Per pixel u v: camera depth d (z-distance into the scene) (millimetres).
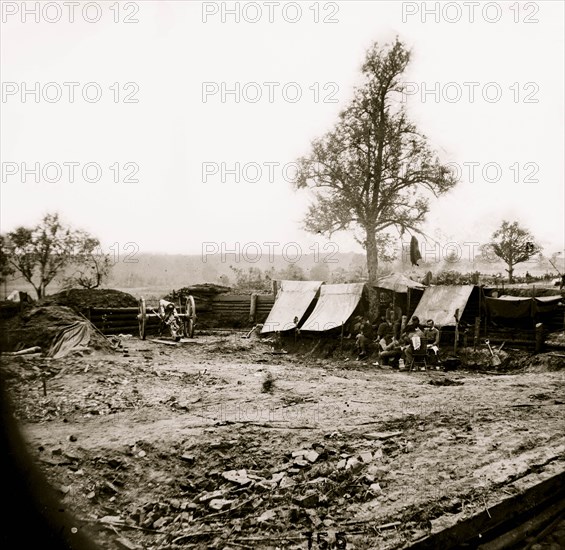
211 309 24859
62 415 7172
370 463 5316
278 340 19906
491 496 4441
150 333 20328
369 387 10016
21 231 19766
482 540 4148
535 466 5145
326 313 20031
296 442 5984
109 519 4246
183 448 5730
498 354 15664
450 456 5453
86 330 13023
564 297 17250
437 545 3836
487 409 7738
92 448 5633
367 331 18594
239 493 4746
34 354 11516
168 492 4879
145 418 7059
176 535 4023
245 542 3844
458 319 16859
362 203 25688
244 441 5961
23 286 21812
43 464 5012
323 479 4875
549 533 4414
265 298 24438
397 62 25062
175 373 10969
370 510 4277
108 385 9305
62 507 3576
